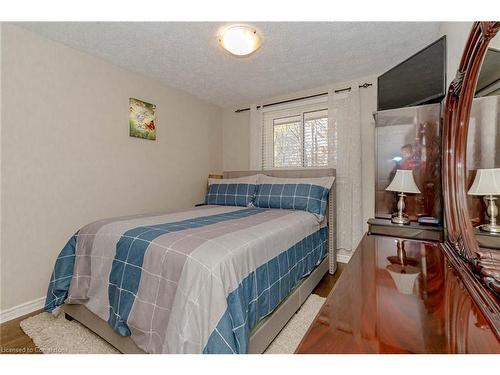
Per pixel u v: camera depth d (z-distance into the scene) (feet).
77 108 7.42
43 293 6.70
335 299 2.18
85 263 5.39
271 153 11.75
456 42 5.20
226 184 10.86
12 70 6.15
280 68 8.73
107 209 8.19
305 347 1.63
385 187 6.89
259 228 5.61
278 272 5.24
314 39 6.92
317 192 8.61
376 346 1.59
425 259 3.20
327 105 10.21
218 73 9.16
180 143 10.96
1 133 5.99
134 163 9.06
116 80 8.45
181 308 3.57
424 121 6.36
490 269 2.38
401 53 7.68
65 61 7.15
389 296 2.21
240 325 3.59
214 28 6.44
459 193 3.45
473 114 3.16
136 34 6.68
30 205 6.48
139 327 4.05
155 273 4.10
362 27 6.36
